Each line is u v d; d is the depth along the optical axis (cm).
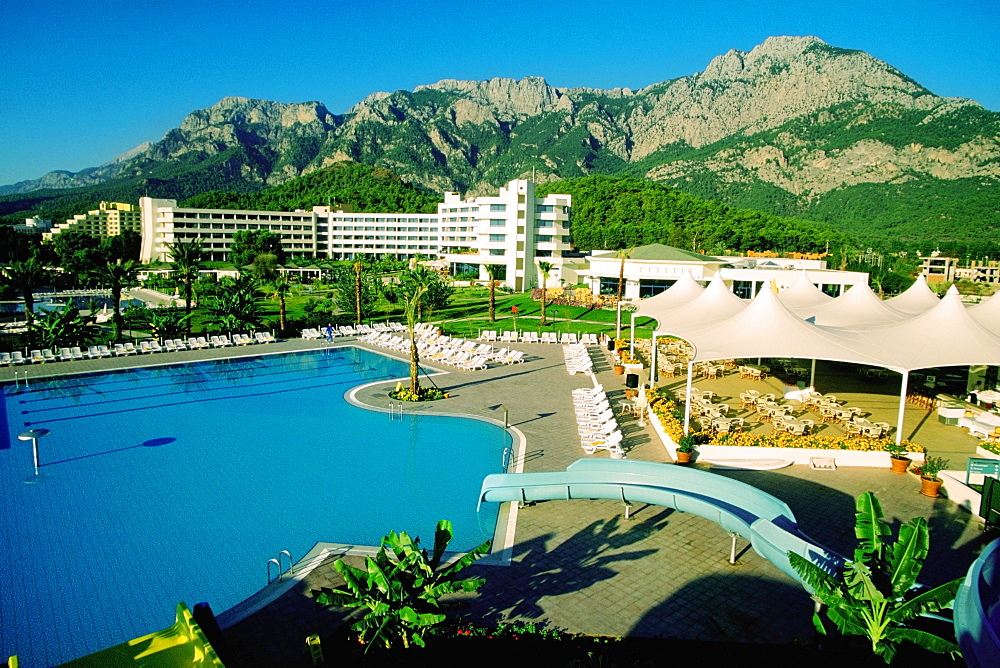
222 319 4928
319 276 11850
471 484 2042
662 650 1141
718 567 1477
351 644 1164
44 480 2053
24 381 3459
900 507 1820
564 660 1116
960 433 2525
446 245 13462
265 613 1285
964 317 2461
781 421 2512
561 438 2495
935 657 1045
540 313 6531
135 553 1570
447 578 1155
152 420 2772
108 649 980
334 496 1941
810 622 1254
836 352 2356
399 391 3191
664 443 2383
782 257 9375
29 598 1366
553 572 1450
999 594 691
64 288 9300
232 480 2066
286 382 3525
